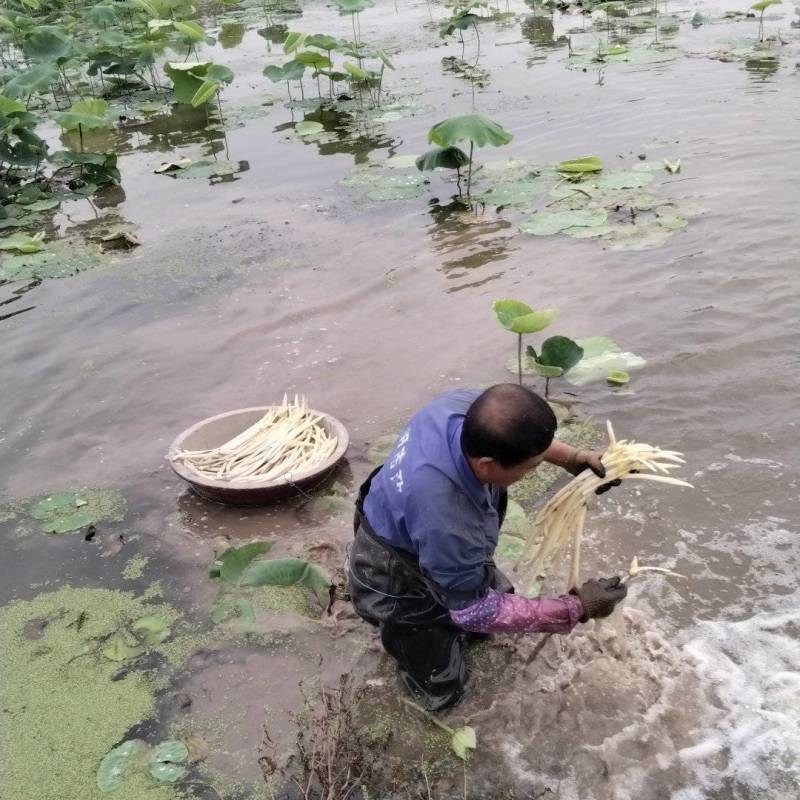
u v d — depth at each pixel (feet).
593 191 21.95
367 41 42.16
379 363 16.08
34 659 10.54
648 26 38.73
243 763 9.04
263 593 11.14
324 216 22.81
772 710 9.01
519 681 9.66
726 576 10.69
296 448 13.39
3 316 19.36
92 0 54.24
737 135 24.30
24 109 27.12
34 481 13.88
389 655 10.16
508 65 35.01
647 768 8.59
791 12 38.58
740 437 12.98
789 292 16.46
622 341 15.69
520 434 7.38
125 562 12.02
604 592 8.43
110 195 26.20
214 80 31.83
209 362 16.76
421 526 7.86
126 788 8.88
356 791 8.66
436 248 20.33
